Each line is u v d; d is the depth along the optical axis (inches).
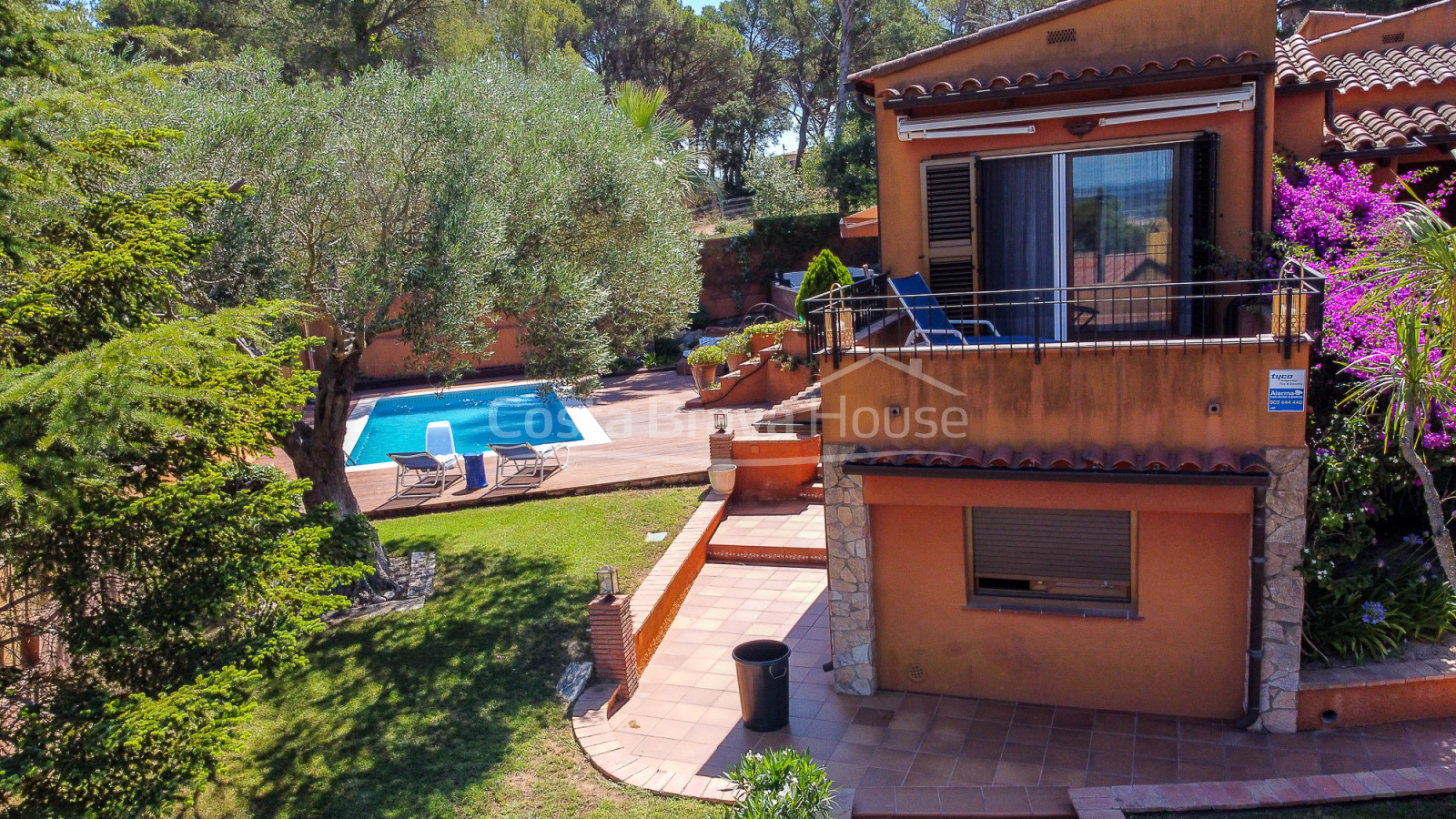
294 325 430.0
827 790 277.4
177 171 382.3
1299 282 297.7
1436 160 437.7
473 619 447.5
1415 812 268.2
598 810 311.6
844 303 361.7
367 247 448.5
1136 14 362.3
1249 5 352.2
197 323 268.2
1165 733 330.0
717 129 1834.4
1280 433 304.7
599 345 501.0
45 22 290.0
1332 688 316.2
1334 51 553.9
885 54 1620.3
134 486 271.9
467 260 426.9
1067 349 320.5
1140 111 357.1
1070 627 348.8
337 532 332.8
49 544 248.5
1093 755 321.1
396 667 408.5
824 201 1456.7
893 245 406.0
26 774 216.5
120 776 223.9
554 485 633.6
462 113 450.3
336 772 337.4
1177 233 368.2
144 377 235.1
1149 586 336.2
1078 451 324.2
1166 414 313.6
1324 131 423.5
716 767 336.8
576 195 511.8
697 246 702.5
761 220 1274.6
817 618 453.7
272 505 281.0
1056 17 367.9
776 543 524.4
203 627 271.3
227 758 346.0
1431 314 252.1
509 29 1315.2
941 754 331.3
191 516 257.8
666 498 596.1
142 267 272.1
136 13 961.5
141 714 223.5
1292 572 311.1
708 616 465.7
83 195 295.9
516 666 406.0
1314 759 305.4
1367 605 325.1
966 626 363.3
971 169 386.9
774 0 1768.0
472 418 964.0
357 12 1118.4
